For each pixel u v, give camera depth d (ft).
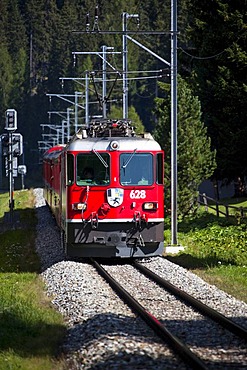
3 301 123.65
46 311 117.08
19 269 180.55
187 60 370.94
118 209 174.60
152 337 95.45
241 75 305.94
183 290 135.64
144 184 175.83
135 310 115.75
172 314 113.39
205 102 336.90
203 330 100.58
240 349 89.10
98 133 183.52
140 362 81.51
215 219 272.51
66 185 175.83
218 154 331.57
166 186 281.54
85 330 98.84
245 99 298.35
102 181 175.01
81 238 173.88
